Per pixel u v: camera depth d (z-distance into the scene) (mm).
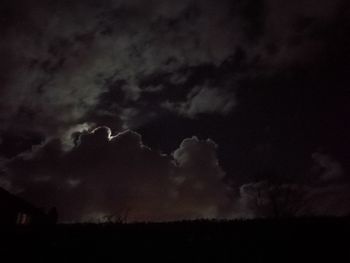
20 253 16656
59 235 18359
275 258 15266
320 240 16266
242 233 17562
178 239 17359
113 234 18266
